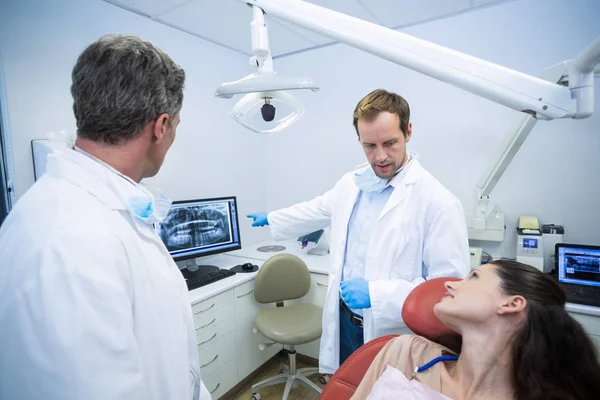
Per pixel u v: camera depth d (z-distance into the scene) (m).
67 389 0.44
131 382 0.49
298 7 0.68
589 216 1.76
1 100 1.34
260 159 2.75
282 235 1.68
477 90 0.55
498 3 1.84
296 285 1.96
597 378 0.56
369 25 0.60
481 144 1.98
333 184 2.52
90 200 0.56
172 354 0.64
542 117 0.55
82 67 0.54
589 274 1.58
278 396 1.95
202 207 1.95
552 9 1.74
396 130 1.02
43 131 1.49
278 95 1.10
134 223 0.63
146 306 0.59
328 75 2.44
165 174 2.01
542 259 1.72
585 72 0.53
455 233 1.08
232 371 1.87
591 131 1.71
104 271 0.50
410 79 2.14
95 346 0.46
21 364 0.45
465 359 0.67
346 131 2.41
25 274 0.46
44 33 1.48
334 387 0.85
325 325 1.34
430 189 1.14
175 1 1.71
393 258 1.15
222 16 1.89
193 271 1.93
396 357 0.80
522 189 1.90
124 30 1.79
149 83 0.56
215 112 2.32
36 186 0.57
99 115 0.55
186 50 2.11
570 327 0.59
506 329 0.62
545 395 0.56
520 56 1.83
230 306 1.82
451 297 0.69
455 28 1.97
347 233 1.33
